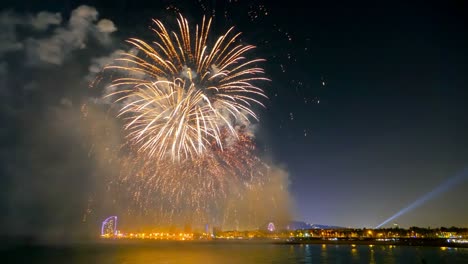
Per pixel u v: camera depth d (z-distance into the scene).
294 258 88.81
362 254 101.69
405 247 147.12
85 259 87.12
